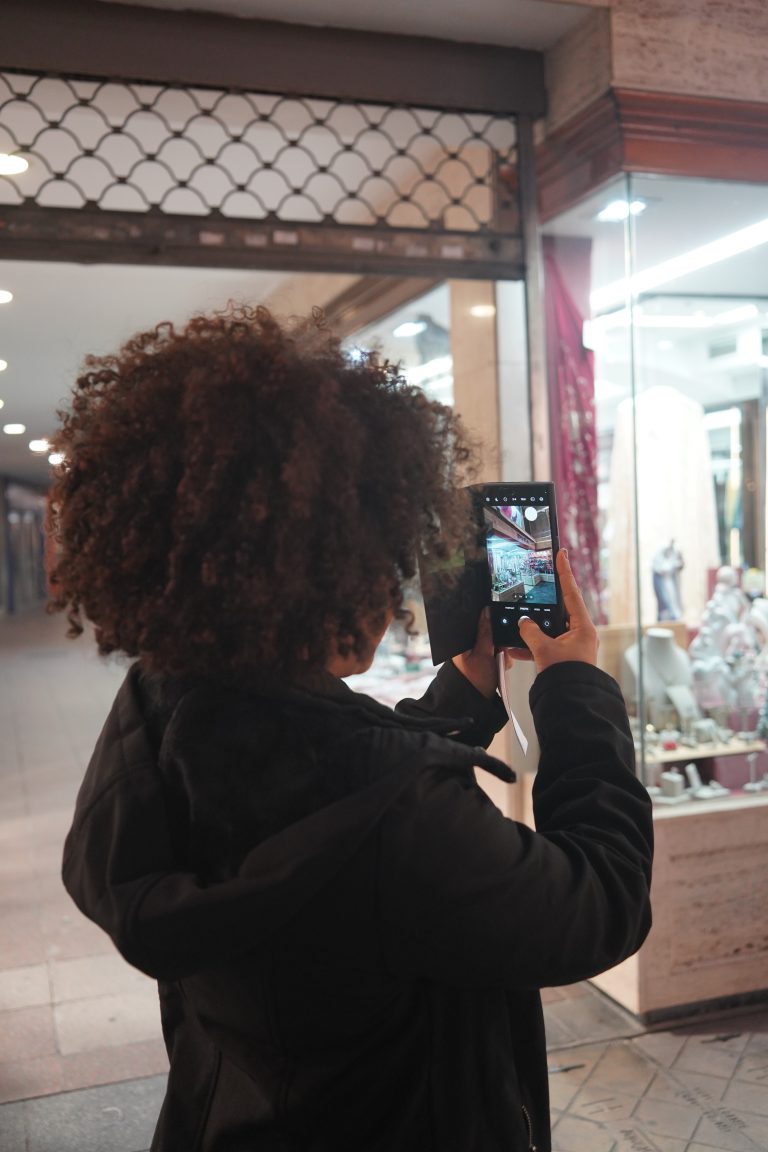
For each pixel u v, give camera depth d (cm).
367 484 80
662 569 353
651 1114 264
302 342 84
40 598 3086
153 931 73
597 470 362
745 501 365
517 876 76
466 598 105
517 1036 95
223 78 312
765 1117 261
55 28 296
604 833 85
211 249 323
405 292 499
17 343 815
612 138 314
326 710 81
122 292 692
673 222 331
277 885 70
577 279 355
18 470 2111
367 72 326
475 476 93
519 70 342
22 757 714
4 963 368
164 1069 293
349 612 79
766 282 351
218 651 78
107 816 81
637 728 341
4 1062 298
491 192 365
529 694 96
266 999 78
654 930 312
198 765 79
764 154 324
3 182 495
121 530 78
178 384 81
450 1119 82
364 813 72
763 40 321
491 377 402
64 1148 255
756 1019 315
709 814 317
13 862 478
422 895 74
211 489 74
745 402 362
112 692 1020
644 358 346
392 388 86
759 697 346
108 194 523
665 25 311
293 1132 80
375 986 78
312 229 332
